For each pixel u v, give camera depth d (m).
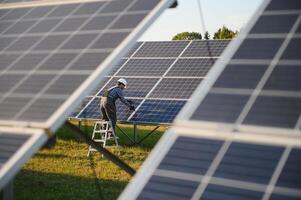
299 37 6.93
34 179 18.86
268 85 6.49
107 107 22.89
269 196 5.13
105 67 7.95
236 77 6.84
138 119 23.30
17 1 12.13
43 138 7.12
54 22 10.34
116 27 9.04
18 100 8.20
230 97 6.61
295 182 5.18
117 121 23.72
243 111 6.33
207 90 6.89
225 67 7.10
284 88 6.34
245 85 6.66
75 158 22.59
